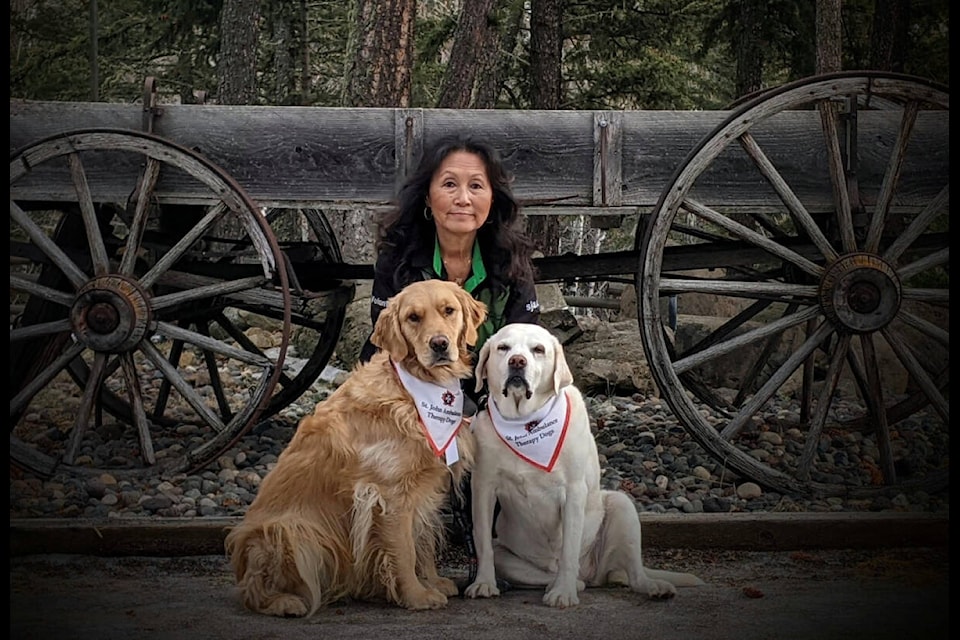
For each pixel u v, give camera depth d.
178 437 7.15
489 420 3.99
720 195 5.95
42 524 4.72
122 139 5.64
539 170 5.93
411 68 10.66
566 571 3.87
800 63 14.38
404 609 3.79
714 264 6.66
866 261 5.59
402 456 3.80
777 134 5.93
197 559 4.71
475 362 4.54
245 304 7.18
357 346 9.41
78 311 5.63
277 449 6.86
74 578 4.35
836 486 5.56
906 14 13.49
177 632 3.48
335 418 3.89
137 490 5.58
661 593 3.93
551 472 3.87
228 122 5.95
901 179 5.96
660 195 5.73
